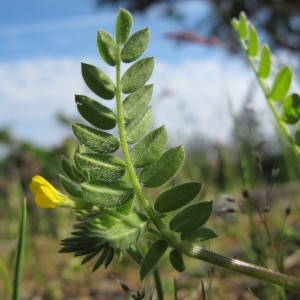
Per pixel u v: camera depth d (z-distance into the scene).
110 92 0.05
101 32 0.05
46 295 0.14
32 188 0.05
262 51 0.08
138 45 0.05
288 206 0.09
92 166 0.05
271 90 0.08
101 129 0.05
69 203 0.05
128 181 0.06
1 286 0.14
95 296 0.15
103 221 0.05
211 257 0.05
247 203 0.12
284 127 0.08
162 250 0.05
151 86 0.06
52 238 0.21
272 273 0.05
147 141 0.05
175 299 0.08
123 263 0.17
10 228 0.22
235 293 0.12
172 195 0.05
